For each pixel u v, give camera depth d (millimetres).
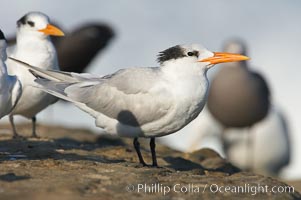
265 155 21031
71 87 11547
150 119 11164
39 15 13641
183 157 13977
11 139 13289
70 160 11203
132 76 11328
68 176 9945
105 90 11398
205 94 11258
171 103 11055
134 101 11195
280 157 21156
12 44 17359
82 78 11742
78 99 11508
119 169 10664
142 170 10688
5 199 8617
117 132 11523
